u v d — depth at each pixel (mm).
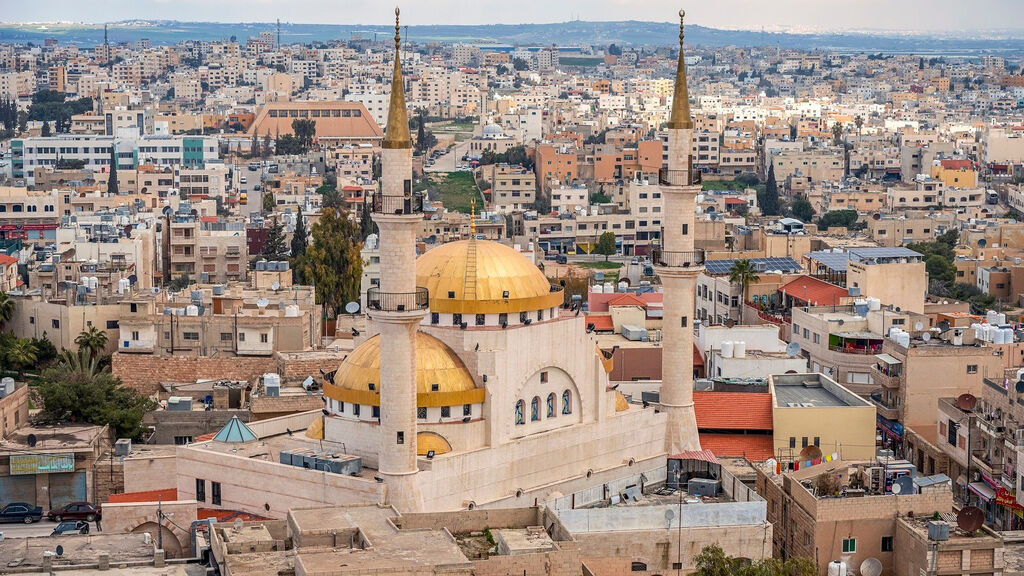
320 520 114250
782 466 159000
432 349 136875
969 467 177500
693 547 125375
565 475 144000
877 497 129125
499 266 140250
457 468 133125
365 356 135750
